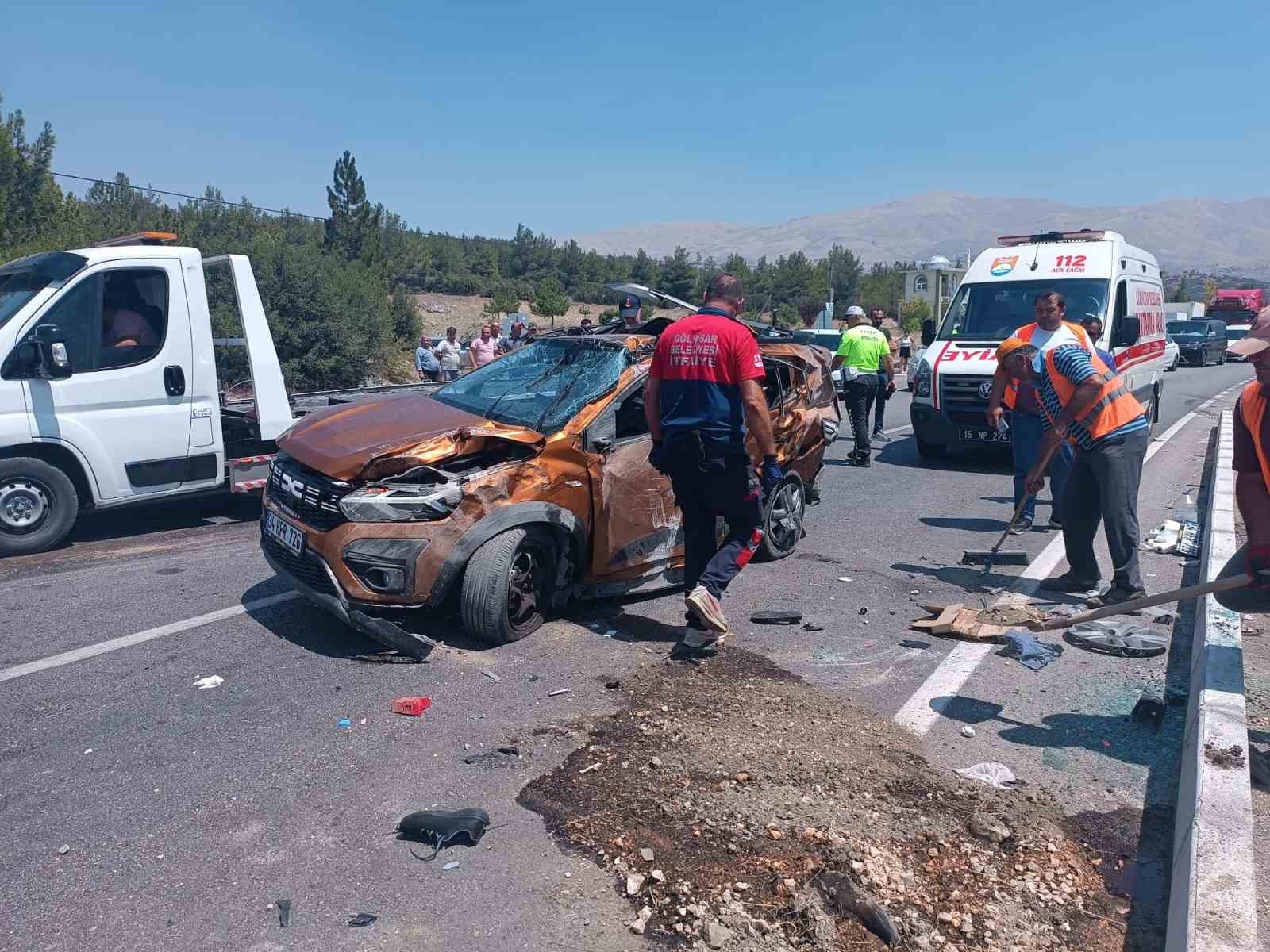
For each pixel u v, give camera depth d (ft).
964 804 12.10
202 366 25.79
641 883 10.28
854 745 13.56
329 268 103.35
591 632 17.95
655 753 13.11
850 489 33.73
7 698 14.87
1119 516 19.25
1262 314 12.18
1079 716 14.87
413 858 10.75
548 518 17.03
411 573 15.94
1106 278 38.37
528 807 11.80
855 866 10.54
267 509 18.20
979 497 32.37
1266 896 10.06
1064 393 19.86
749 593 20.84
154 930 9.51
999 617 18.66
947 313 41.04
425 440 16.90
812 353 26.05
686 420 16.31
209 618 18.52
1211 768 12.04
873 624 18.90
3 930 9.46
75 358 23.79
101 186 163.94
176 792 12.09
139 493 25.16
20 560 23.22
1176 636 18.38
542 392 19.56
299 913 9.79
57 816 11.53
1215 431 48.98
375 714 14.33
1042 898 10.36
